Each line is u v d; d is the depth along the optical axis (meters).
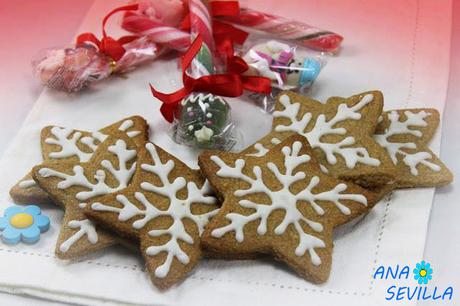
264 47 0.65
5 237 0.55
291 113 0.60
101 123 0.63
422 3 0.73
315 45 0.68
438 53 0.68
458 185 0.59
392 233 0.56
